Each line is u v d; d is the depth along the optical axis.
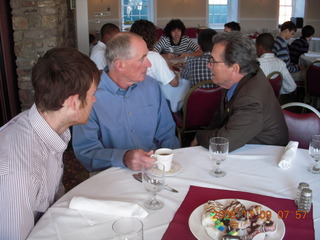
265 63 3.40
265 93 1.76
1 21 3.01
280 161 1.46
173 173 1.39
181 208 1.16
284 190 1.29
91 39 6.17
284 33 4.81
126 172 1.44
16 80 3.26
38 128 1.10
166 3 8.27
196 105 2.88
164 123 1.96
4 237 1.01
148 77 1.92
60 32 3.44
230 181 1.35
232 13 8.67
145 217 1.12
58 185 1.32
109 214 1.13
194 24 8.49
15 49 3.15
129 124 1.82
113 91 1.77
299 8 8.70
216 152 1.38
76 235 1.04
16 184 0.99
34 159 1.06
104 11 7.83
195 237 1.02
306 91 4.18
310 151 1.48
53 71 1.04
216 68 1.82
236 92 1.83
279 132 1.83
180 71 3.47
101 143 1.75
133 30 2.88
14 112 3.26
